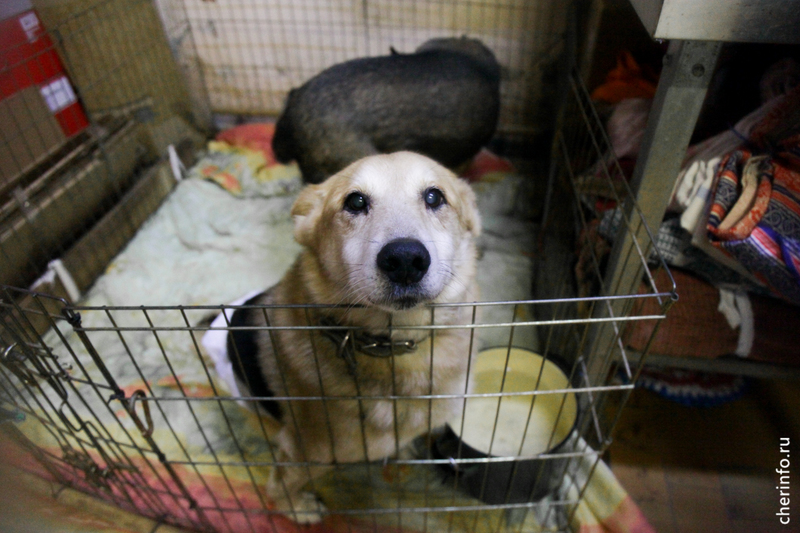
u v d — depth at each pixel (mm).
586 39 2271
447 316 1278
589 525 1543
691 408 1925
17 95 2152
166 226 2680
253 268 2475
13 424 1297
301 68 3127
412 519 1583
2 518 812
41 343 1037
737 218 1281
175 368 2021
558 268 2135
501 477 1492
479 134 2734
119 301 2328
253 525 1548
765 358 1506
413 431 1373
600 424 1828
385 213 1143
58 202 2266
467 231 1401
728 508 1629
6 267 2035
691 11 953
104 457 1287
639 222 1323
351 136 2500
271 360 1382
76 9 2387
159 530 1438
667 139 1176
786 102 1354
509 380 1827
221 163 2979
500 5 2773
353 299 1163
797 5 922
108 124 2654
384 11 2863
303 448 1399
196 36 3021
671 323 1502
